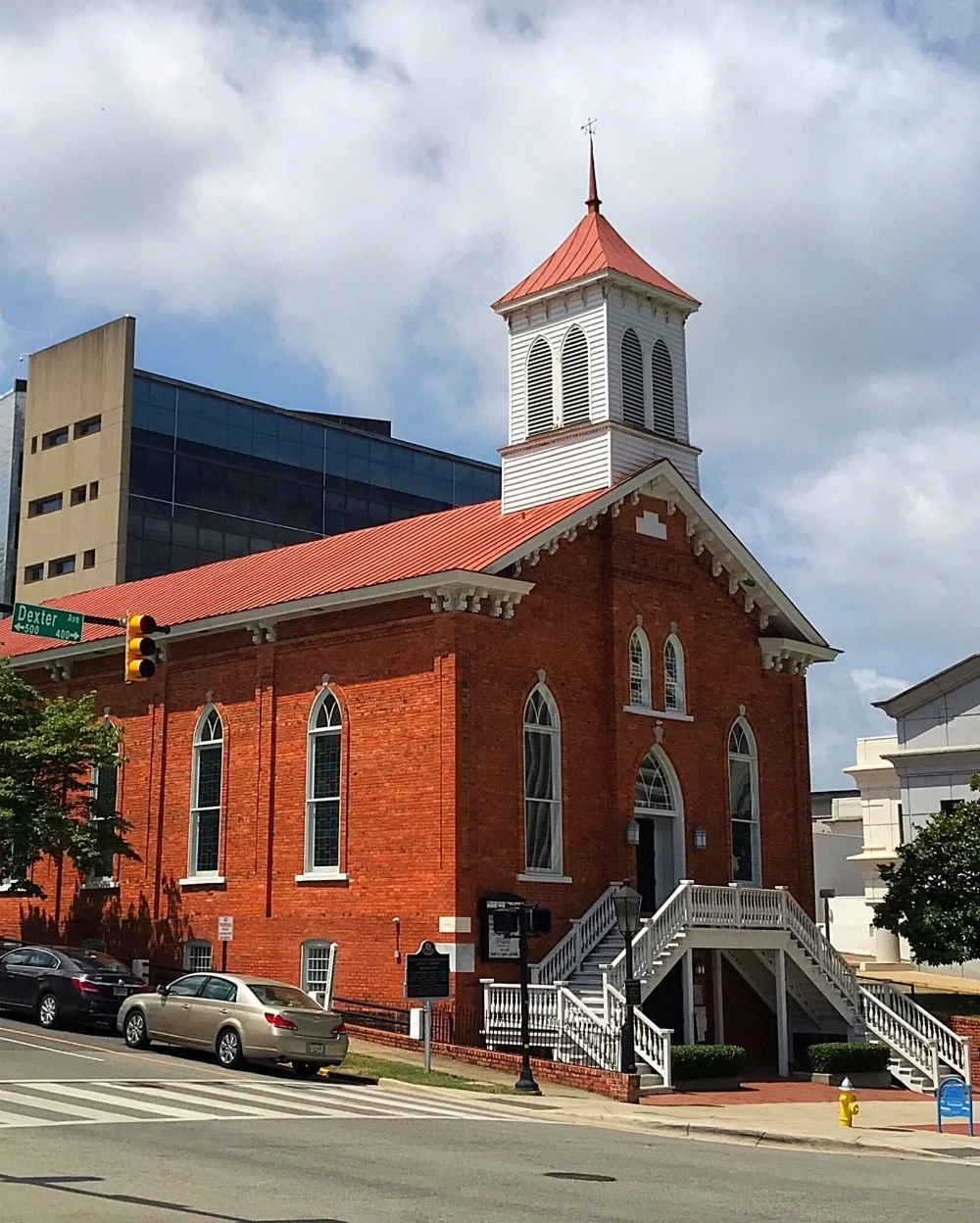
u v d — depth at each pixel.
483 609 34.94
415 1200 14.30
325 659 37.00
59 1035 31.05
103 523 82.94
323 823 36.41
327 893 35.75
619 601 38.09
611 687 37.56
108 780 42.31
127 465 83.44
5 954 34.78
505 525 38.19
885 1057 35.81
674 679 39.75
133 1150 16.64
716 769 40.47
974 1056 35.72
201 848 39.44
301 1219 12.84
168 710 41.03
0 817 36.84
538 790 35.78
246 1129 19.17
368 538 43.03
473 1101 26.34
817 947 37.78
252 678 38.75
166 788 40.59
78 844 38.25
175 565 85.44
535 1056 31.64
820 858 69.81
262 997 27.34
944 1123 27.31
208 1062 27.92
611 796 37.00
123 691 42.56
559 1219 13.57
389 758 35.03
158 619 41.34
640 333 40.94
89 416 85.06
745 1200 15.56
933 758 54.69
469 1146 19.23
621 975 32.66
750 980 38.97
